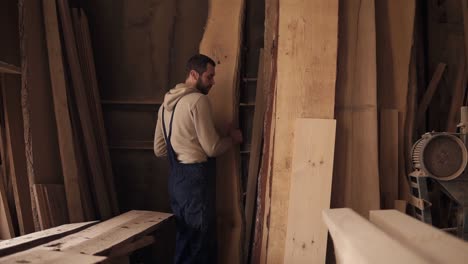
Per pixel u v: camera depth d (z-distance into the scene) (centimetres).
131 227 204
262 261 223
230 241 246
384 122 233
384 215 128
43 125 244
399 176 234
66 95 250
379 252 84
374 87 226
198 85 224
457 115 266
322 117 220
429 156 203
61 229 199
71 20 265
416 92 253
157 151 241
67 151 247
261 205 227
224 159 249
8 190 240
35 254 153
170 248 283
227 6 253
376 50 236
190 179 214
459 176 203
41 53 246
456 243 98
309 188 213
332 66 221
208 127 210
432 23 283
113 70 286
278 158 222
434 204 267
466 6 269
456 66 277
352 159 226
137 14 283
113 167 291
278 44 226
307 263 209
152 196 289
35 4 244
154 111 287
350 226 109
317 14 224
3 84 239
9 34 236
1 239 233
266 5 246
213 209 226
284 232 218
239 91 253
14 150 240
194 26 279
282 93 224
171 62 282
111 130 290
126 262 198
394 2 239
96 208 264
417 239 102
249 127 274
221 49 250
